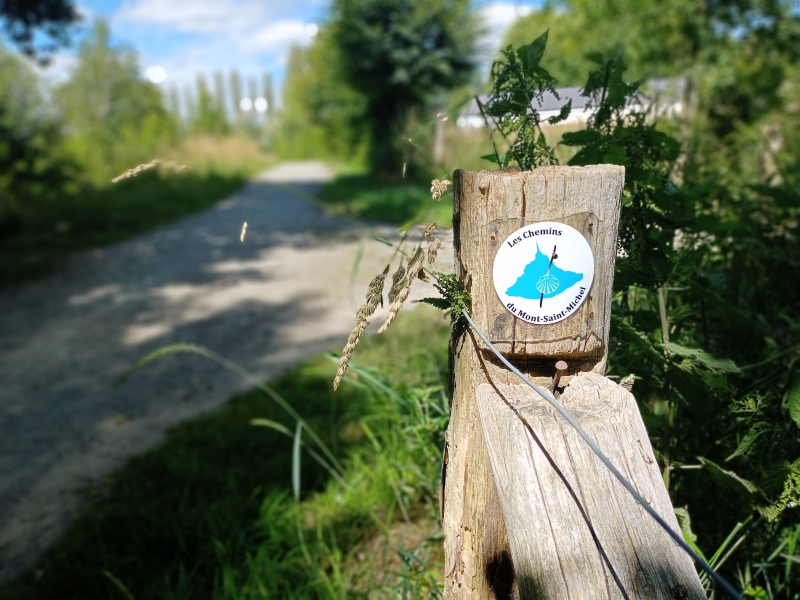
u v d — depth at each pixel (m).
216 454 3.53
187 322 6.46
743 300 2.61
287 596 2.38
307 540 2.70
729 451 1.95
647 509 1.01
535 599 1.09
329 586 2.31
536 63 1.68
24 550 2.94
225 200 17.86
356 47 17.30
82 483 3.48
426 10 16.33
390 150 16.80
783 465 1.60
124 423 4.20
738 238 2.66
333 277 7.93
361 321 1.29
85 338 6.12
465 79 17.03
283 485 3.14
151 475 3.41
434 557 2.42
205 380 4.84
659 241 1.78
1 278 8.62
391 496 2.83
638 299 2.15
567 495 1.16
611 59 1.84
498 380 1.36
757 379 2.22
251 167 28.52
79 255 10.21
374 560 2.55
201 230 12.59
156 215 14.38
